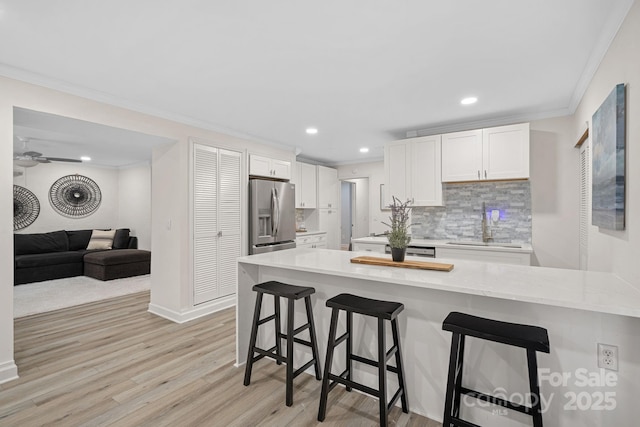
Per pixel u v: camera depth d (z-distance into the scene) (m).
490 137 3.60
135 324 3.44
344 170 6.87
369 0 1.64
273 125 3.95
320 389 2.17
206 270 3.79
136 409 1.95
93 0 1.63
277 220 4.55
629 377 1.42
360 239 4.54
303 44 2.07
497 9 1.72
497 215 3.84
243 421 1.84
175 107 3.27
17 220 5.98
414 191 4.06
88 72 2.45
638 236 1.52
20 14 1.73
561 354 1.55
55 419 1.86
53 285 5.21
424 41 2.04
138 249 6.73
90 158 6.30
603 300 1.33
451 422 1.49
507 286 1.57
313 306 2.40
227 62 2.31
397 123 3.88
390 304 1.83
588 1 1.65
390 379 2.03
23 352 2.75
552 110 3.37
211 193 3.87
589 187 2.62
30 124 2.85
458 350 1.52
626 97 1.68
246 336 2.57
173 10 1.72
